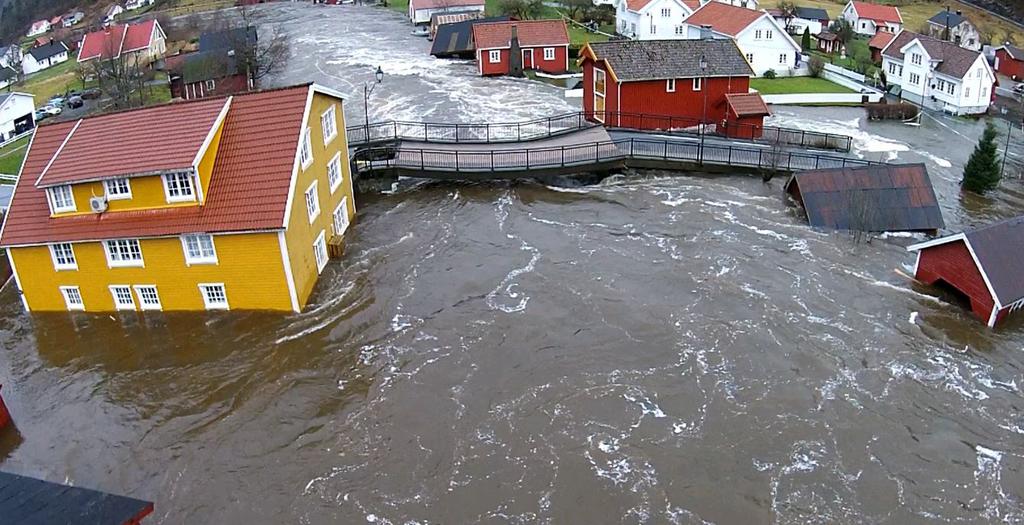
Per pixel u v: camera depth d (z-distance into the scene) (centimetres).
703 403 2623
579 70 7881
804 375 2766
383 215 4169
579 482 2295
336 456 2445
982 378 2758
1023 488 2273
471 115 6178
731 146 4866
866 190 4003
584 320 3117
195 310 3262
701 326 3059
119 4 16862
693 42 5678
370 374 2834
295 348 2998
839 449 2419
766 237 3831
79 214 3234
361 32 10662
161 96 7675
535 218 4088
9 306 3497
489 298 3297
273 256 3092
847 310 3183
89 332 3194
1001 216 4250
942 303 3234
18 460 2511
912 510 2191
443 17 9906
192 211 3120
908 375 2772
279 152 3206
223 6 14262
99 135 3362
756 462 2367
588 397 2662
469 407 2636
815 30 10556
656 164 4672
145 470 2436
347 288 3409
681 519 2158
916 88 7325
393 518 2192
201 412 2686
